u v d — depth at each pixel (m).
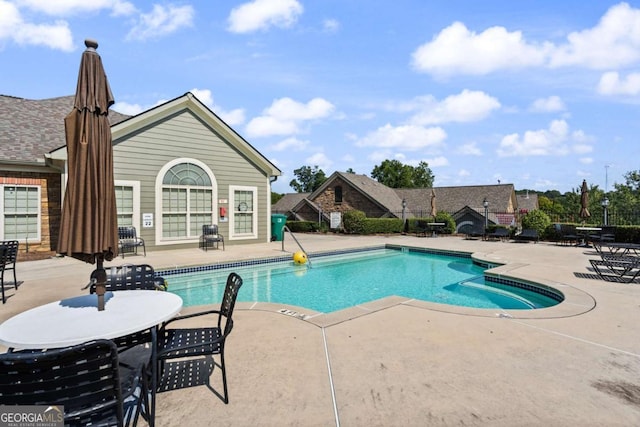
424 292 8.23
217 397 2.88
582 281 7.21
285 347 3.89
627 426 2.49
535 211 17.05
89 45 2.85
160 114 11.87
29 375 1.66
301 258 11.32
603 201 15.57
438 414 2.64
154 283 3.86
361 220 21.16
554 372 3.30
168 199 12.23
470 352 3.76
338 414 2.65
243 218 14.26
